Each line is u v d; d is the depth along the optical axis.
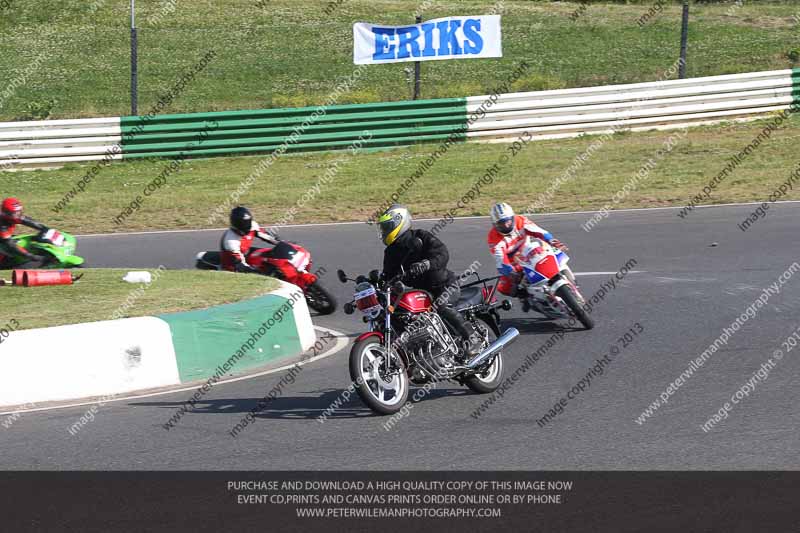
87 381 17.98
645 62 75.38
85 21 88.75
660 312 24.20
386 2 95.00
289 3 94.25
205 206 46.59
